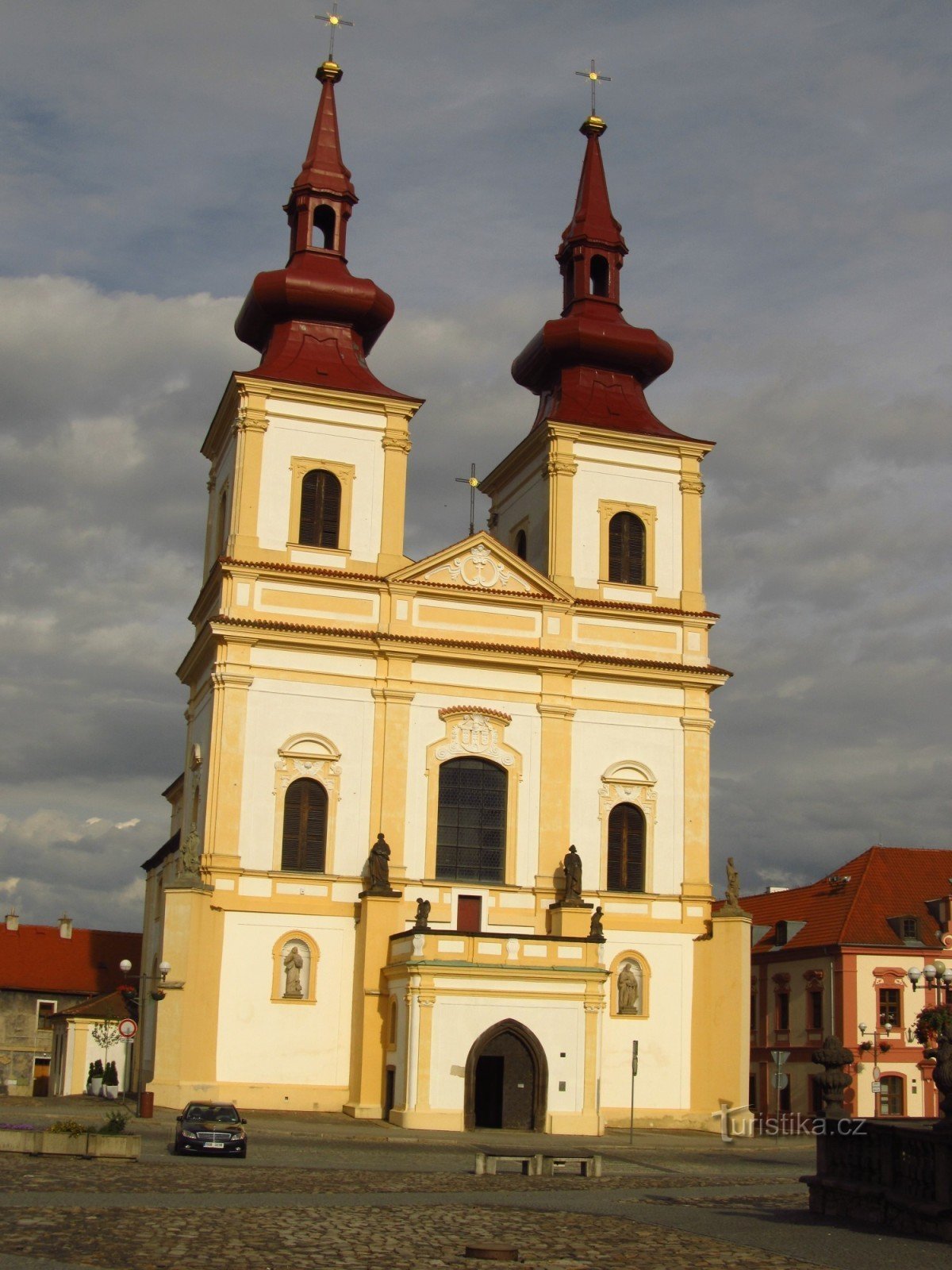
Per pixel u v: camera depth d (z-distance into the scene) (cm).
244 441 6500
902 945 8312
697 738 6769
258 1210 2895
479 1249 2420
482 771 6462
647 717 6731
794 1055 8581
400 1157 4450
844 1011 8200
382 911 6028
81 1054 8725
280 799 6172
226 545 6650
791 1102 8556
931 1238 2739
